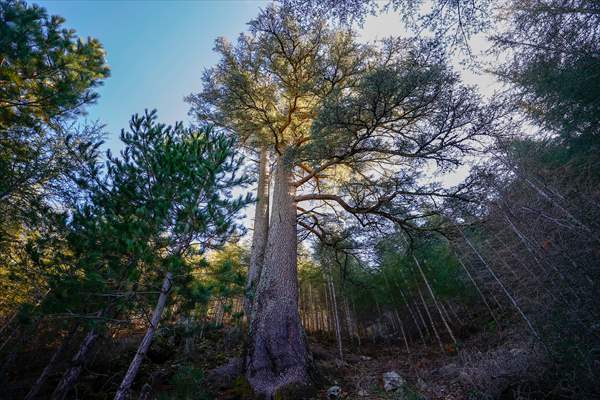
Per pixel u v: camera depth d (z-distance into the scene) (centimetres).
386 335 1413
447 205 711
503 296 713
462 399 491
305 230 1070
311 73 869
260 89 914
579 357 358
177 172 398
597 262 363
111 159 414
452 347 945
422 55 502
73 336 525
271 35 805
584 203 403
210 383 585
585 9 460
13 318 541
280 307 651
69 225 398
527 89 568
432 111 625
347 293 1388
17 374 589
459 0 414
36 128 534
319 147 706
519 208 490
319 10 476
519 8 528
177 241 408
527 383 423
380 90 555
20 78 467
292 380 538
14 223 505
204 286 381
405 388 598
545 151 563
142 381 604
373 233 948
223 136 474
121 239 352
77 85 530
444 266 1126
